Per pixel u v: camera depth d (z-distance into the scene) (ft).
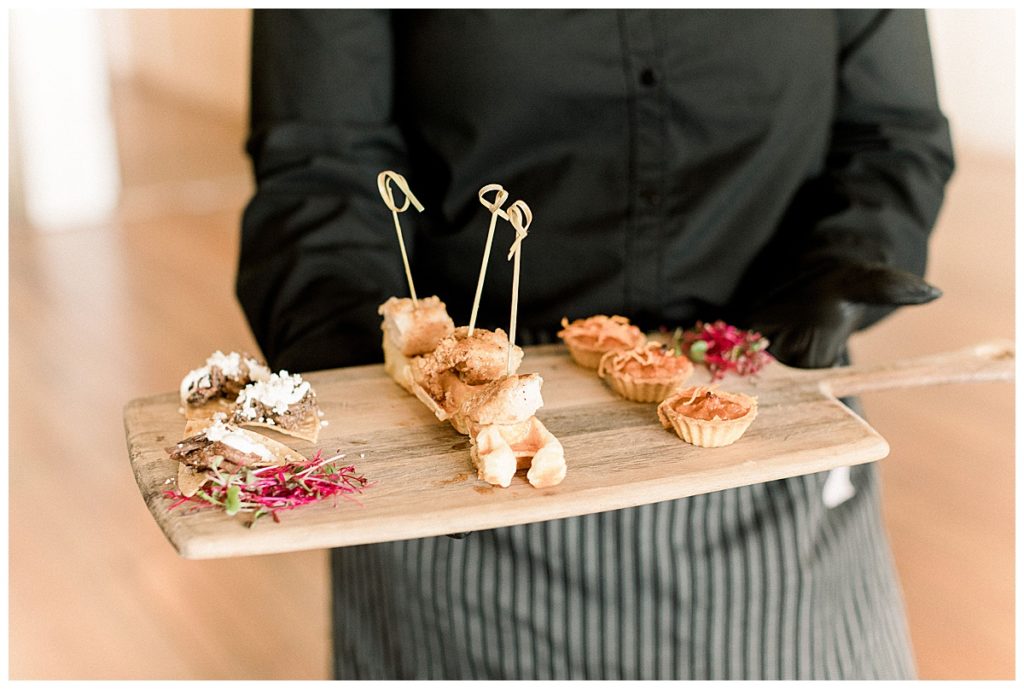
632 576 4.00
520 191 4.26
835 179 4.57
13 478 9.12
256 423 3.43
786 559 4.02
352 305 4.01
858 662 4.52
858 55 4.66
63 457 9.45
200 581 8.01
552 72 4.17
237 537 2.86
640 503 3.11
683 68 4.23
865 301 3.84
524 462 3.24
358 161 4.38
